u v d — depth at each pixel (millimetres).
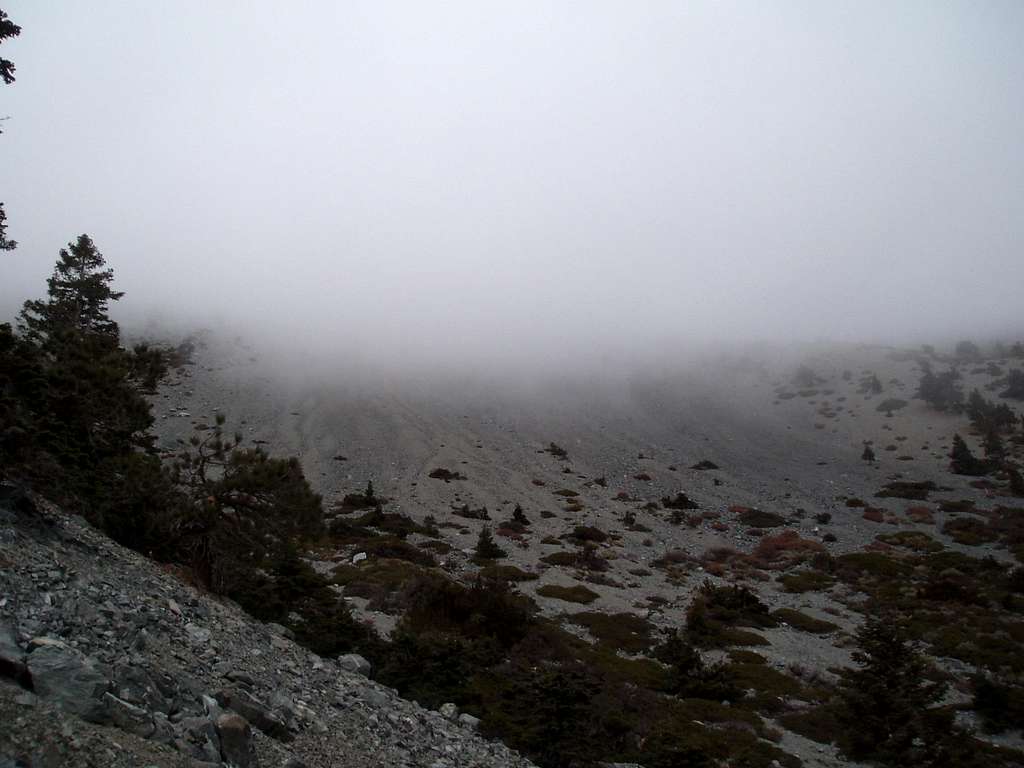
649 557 52000
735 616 36906
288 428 88375
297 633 17469
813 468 89312
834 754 20734
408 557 43531
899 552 53312
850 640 33312
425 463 81312
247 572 17781
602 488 76125
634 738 18516
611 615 35656
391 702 13211
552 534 57406
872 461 91812
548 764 14086
